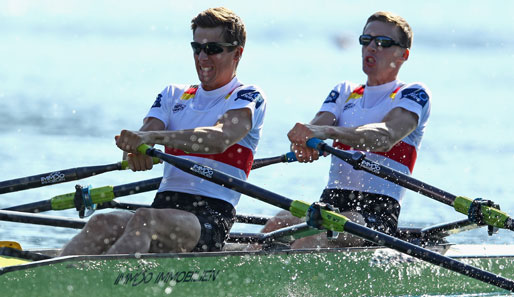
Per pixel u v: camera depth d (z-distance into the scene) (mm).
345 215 28078
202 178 25547
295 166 61562
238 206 46594
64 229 39750
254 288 24562
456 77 191375
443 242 32156
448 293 29578
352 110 32250
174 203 26578
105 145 67000
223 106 27281
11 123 79250
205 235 25250
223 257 23812
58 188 48344
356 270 27250
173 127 28375
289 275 25422
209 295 23562
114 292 21547
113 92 125000
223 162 26969
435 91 147000
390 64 31375
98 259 21219
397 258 28297
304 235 27453
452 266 25219
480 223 29094
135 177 52281
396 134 29516
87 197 26875
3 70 158125
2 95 108125
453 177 59156
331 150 28250
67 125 80062
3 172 51656
